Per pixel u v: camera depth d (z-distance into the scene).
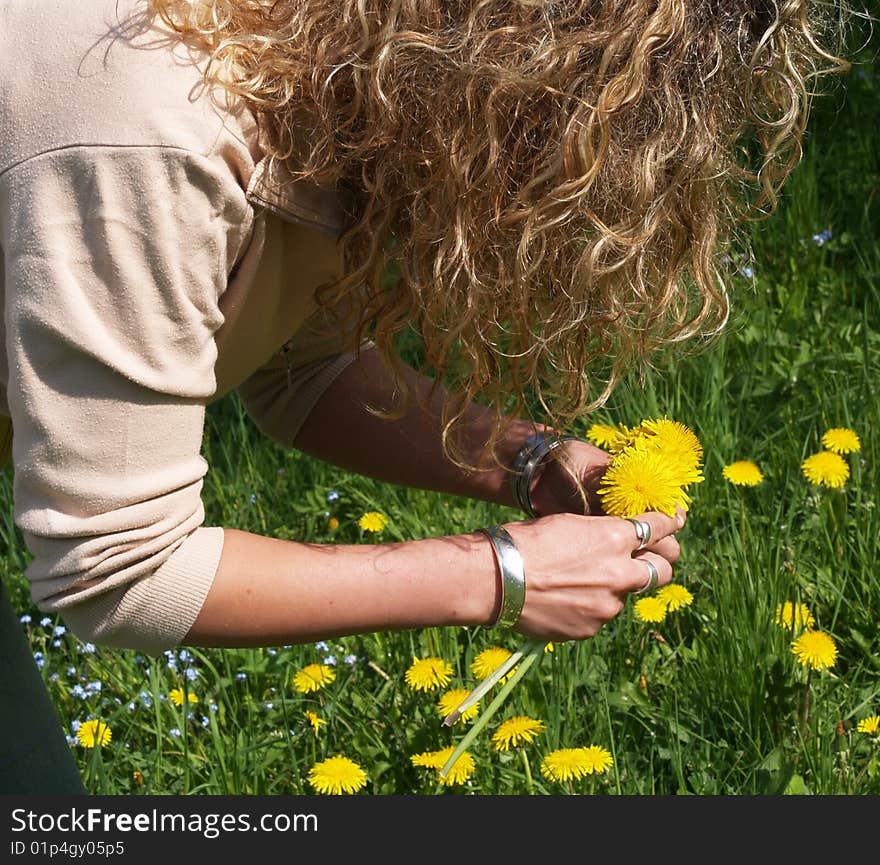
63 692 3.04
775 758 2.64
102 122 1.51
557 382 1.85
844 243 4.55
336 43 1.61
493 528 1.83
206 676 3.11
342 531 3.65
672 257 1.75
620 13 1.56
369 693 2.98
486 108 1.55
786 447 3.60
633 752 2.80
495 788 2.70
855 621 3.07
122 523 1.58
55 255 1.52
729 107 1.69
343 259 1.78
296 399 2.26
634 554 1.95
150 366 1.56
